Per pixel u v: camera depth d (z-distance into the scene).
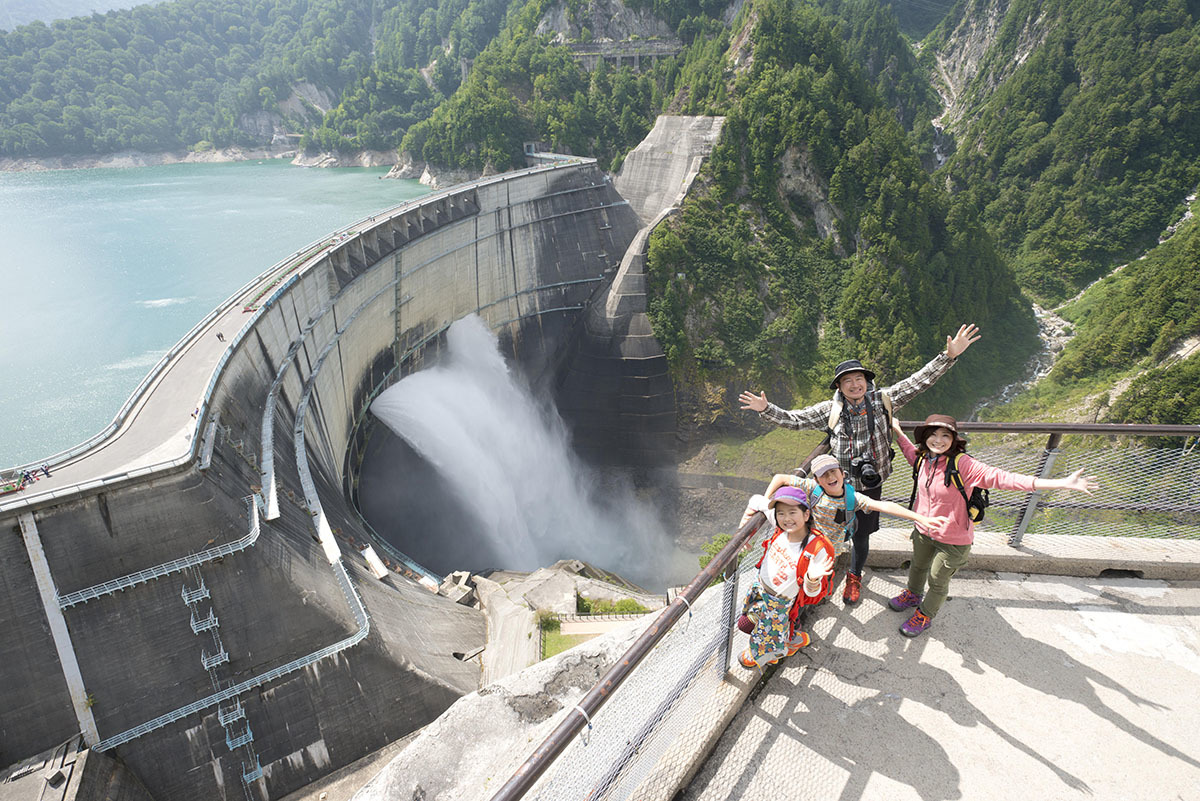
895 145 110.38
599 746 6.12
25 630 31.08
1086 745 7.56
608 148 143.62
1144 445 10.79
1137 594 9.80
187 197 150.88
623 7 148.75
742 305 105.69
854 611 9.48
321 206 141.75
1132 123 132.88
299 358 59.00
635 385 101.00
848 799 7.00
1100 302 123.00
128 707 32.78
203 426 38.47
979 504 8.27
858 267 108.38
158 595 33.66
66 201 144.62
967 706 8.02
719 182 110.69
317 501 45.19
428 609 46.38
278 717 35.56
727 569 7.16
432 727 9.05
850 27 193.75
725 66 117.69
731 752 7.49
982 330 116.75
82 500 32.12
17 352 76.62
